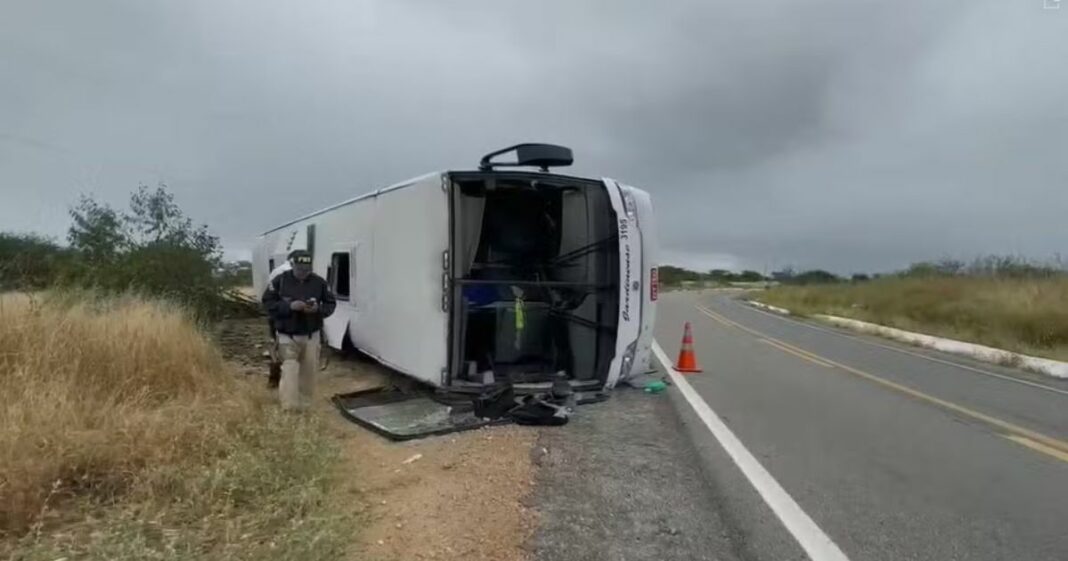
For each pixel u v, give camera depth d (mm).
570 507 4527
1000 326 18344
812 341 18125
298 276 7359
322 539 3580
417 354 7754
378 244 9133
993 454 6227
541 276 9414
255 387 7742
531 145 8195
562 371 8969
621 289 8336
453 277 7516
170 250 14828
